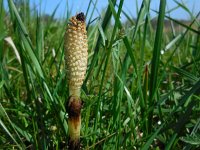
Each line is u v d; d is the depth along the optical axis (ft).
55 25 1.66
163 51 0.89
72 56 0.45
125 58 0.66
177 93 0.78
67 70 0.46
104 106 0.72
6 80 0.76
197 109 0.69
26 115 0.71
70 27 0.45
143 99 0.65
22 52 0.64
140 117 0.71
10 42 1.03
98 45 0.69
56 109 0.62
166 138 0.66
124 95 0.79
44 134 0.60
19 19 0.61
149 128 0.66
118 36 0.64
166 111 0.72
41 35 0.73
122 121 0.66
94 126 0.63
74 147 0.49
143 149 0.55
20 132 0.64
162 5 0.61
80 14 0.45
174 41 0.90
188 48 1.24
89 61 0.87
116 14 0.58
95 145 0.64
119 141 0.60
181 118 0.56
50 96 0.62
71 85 0.47
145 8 0.66
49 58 1.09
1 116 0.72
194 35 1.37
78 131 0.49
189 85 0.77
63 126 0.62
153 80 0.64
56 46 1.22
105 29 0.69
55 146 0.65
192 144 0.54
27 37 0.61
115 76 0.65
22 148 0.60
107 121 0.70
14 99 0.76
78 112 0.48
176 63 1.29
